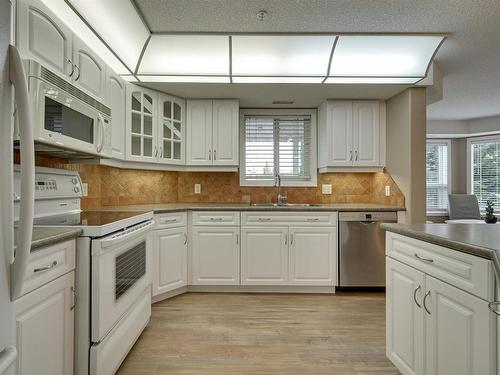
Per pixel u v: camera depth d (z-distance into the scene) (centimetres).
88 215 207
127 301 186
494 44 253
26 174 86
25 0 145
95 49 228
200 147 338
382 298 296
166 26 227
